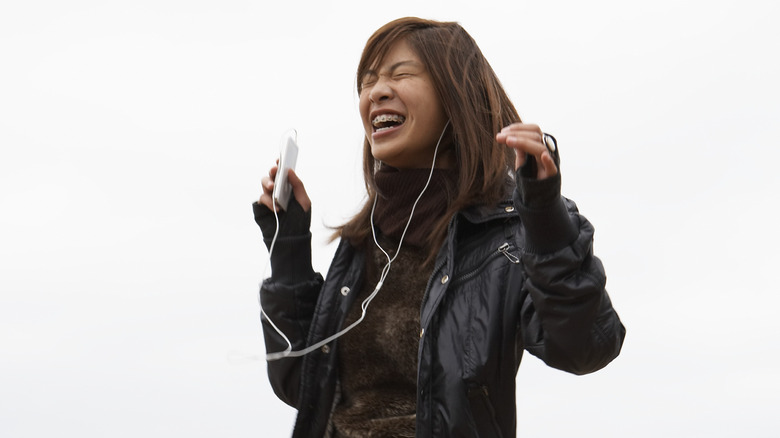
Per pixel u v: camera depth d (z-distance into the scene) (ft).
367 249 8.01
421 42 7.77
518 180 6.42
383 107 7.77
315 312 7.88
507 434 6.99
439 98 7.73
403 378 7.47
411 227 7.73
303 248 8.19
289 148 8.07
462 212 7.41
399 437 7.25
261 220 8.20
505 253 7.16
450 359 6.97
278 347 8.13
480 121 7.68
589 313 6.44
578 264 6.41
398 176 7.83
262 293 8.20
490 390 6.91
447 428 6.86
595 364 6.72
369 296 7.81
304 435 7.70
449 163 7.89
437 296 7.07
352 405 7.59
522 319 6.95
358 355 7.64
